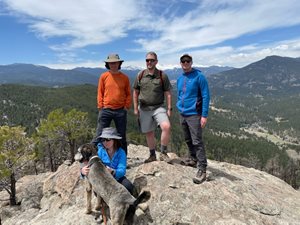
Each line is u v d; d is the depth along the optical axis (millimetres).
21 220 3770
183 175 3168
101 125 3318
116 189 2299
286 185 4312
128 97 3330
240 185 3297
